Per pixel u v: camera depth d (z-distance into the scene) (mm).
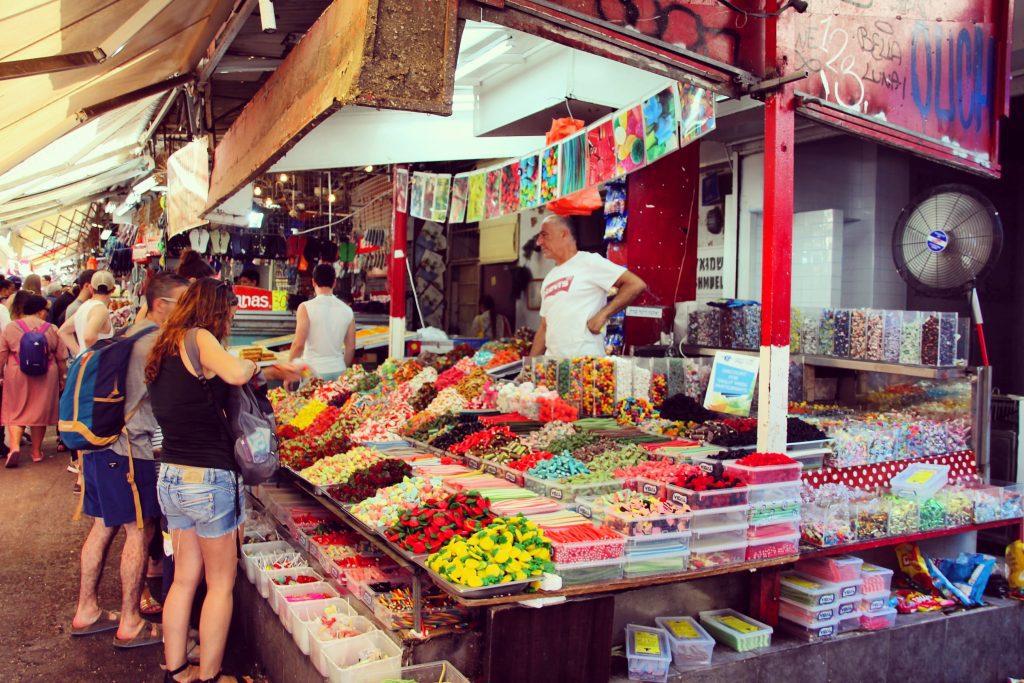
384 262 12484
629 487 3691
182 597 3586
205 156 5789
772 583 3703
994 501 4457
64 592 5020
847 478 4188
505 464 4133
